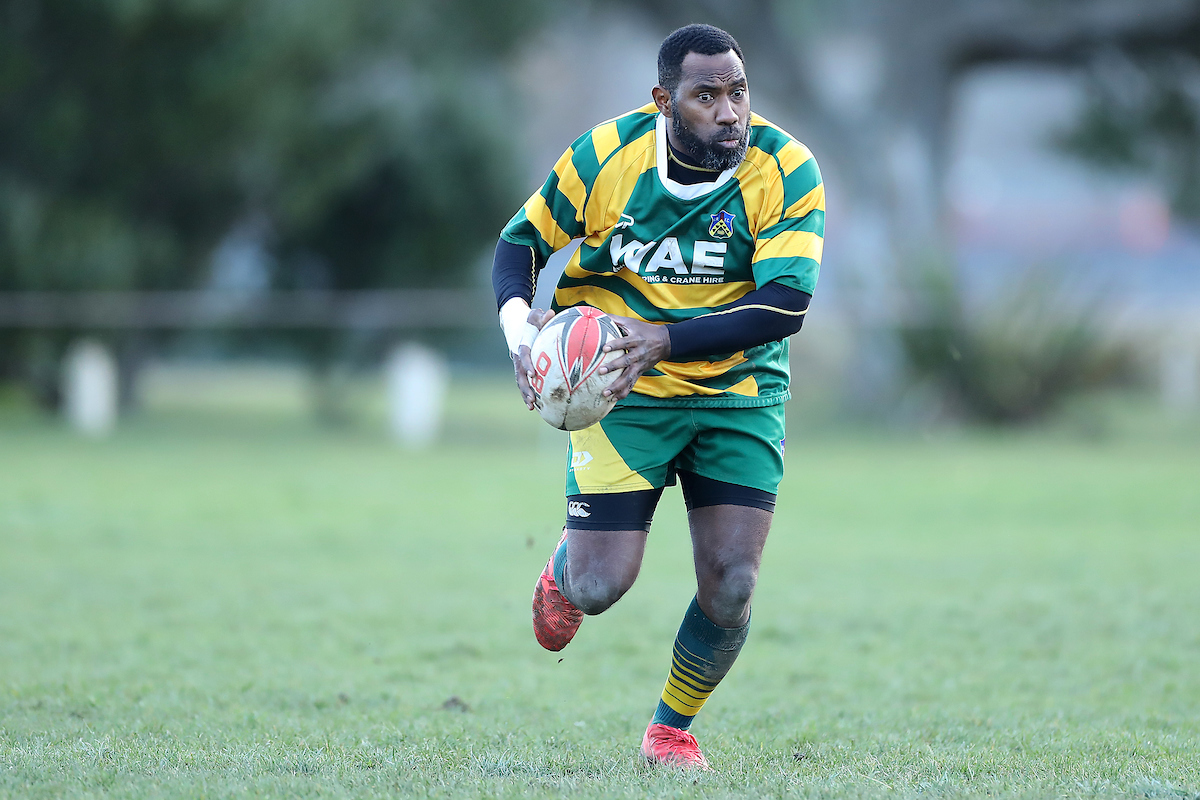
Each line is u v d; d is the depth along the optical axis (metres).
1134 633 23.41
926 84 86.38
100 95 71.62
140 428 71.62
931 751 14.88
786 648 22.34
